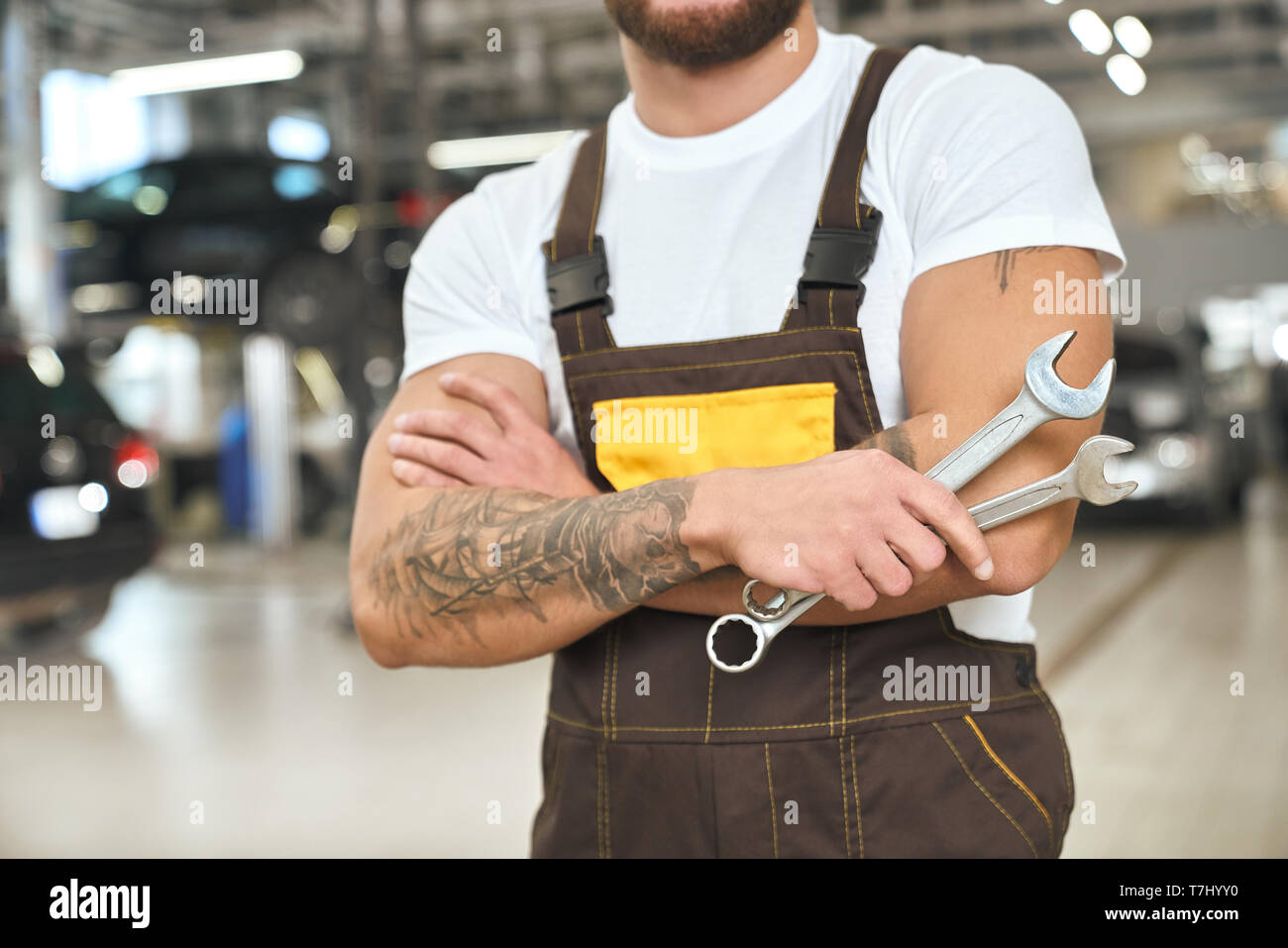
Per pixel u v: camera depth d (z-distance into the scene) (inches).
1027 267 31.4
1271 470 566.6
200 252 365.1
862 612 31.3
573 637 32.6
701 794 32.8
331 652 206.4
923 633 32.7
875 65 35.0
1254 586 240.7
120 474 200.1
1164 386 328.2
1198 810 109.5
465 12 469.4
